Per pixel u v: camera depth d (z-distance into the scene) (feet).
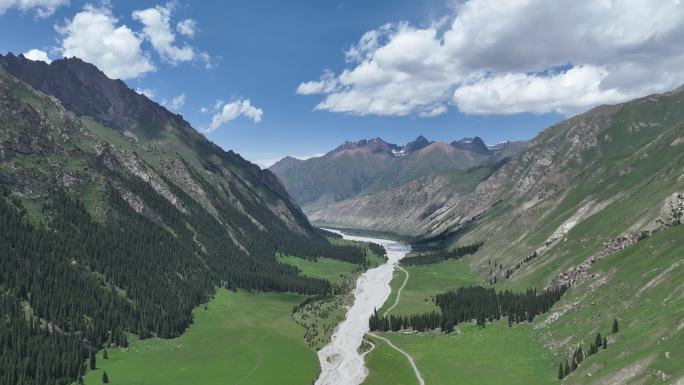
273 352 602.03
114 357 563.48
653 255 536.83
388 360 554.87
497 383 454.81
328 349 619.26
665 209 620.08
